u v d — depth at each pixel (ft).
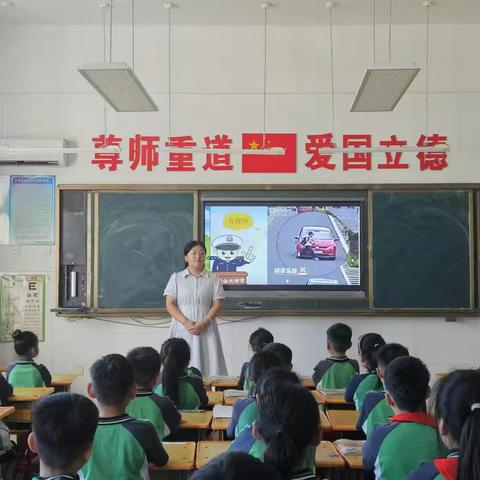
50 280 19.03
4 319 18.93
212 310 15.79
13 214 18.94
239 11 18.21
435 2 17.63
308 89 19.15
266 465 3.59
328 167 19.06
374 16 18.60
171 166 19.10
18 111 19.06
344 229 18.88
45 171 19.04
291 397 4.79
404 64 12.92
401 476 6.94
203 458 8.13
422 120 19.08
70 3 17.62
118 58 19.17
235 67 19.17
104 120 19.12
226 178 19.07
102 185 18.90
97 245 18.92
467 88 19.15
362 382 11.12
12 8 17.93
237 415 8.66
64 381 14.97
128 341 19.01
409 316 18.83
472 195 18.92
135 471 7.04
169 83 19.16
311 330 18.95
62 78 19.15
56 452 5.12
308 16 18.57
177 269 18.89
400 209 18.90
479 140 19.08
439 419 5.05
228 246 18.86
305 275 18.81
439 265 18.85
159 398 9.00
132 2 17.56
